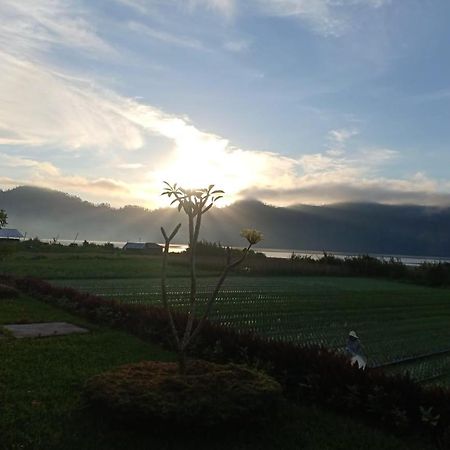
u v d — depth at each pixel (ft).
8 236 231.09
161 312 32.58
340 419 19.29
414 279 119.75
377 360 32.09
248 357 24.29
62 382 21.29
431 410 18.03
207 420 15.83
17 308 41.11
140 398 16.07
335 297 70.79
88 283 71.97
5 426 16.42
